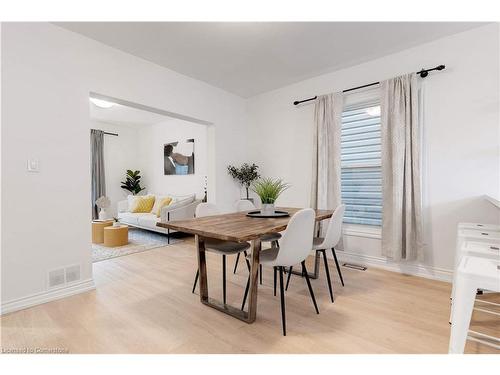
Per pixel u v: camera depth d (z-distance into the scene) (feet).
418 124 9.17
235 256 11.99
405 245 9.34
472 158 8.38
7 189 6.81
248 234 5.39
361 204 11.17
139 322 6.27
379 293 7.89
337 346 5.33
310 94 12.32
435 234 9.04
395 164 9.27
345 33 8.50
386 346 5.32
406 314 6.61
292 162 13.08
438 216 8.98
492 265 4.00
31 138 7.22
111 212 22.08
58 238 7.69
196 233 5.93
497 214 8.04
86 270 8.21
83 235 8.20
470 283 3.67
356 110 11.19
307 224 6.16
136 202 19.43
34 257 7.24
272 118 13.88
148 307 7.04
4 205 6.76
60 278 7.69
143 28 8.09
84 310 6.89
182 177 20.04
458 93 8.58
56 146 7.70
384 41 9.02
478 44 8.24
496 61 7.98
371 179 10.88
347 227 11.21
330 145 11.20
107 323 6.23
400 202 9.21
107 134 21.85
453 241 8.71
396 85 9.37
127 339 5.59
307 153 12.48
